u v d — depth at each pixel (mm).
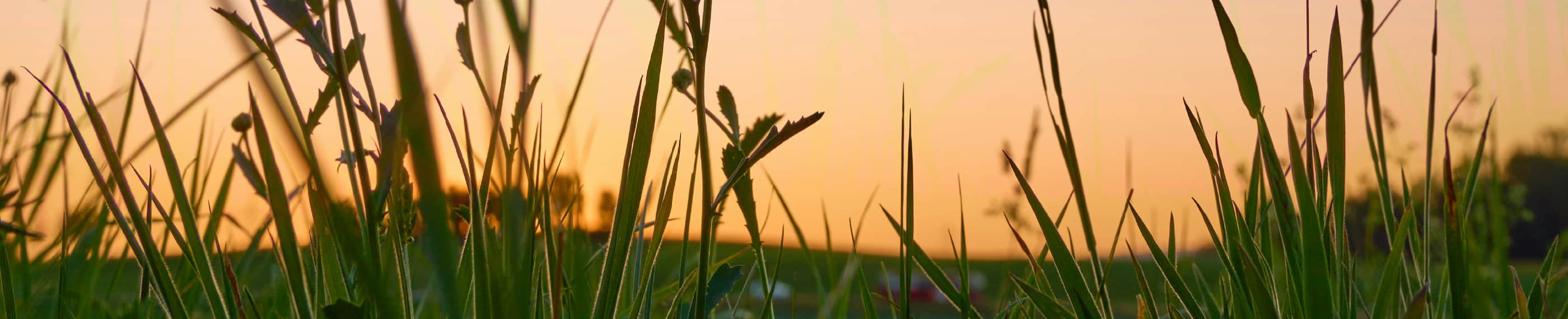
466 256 1042
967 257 1265
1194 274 1358
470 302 1036
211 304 1050
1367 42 1149
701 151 997
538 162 1034
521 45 858
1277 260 1214
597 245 1214
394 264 973
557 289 951
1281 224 1140
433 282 1293
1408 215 1152
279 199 973
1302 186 1096
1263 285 1109
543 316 1047
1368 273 1374
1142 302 1222
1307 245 1093
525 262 937
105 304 1470
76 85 985
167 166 1032
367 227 953
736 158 1160
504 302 918
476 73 995
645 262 1102
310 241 1082
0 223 1108
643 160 1008
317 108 991
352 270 1017
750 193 1237
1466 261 1100
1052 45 1026
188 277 1420
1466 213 1199
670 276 1531
